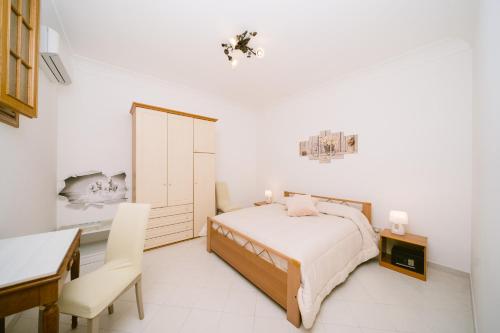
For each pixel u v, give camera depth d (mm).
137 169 2818
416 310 1714
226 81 3496
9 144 1545
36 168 2016
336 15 1916
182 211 3262
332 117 3445
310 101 3818
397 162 2689
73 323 1483
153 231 2959
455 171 2262
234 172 4668
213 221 2711
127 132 3158
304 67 2957
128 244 1617
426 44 2354
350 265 2148
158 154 3004
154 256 2725
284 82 3502
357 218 2588
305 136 3918
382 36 2221
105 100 2969
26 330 1479
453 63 2271
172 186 3146
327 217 2717
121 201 3100
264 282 1862
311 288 1514
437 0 1708
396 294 1927
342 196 3307
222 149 4441
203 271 2342
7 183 1514
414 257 2266
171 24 2064
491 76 1121
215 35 2242
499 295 890
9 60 1048
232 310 1715
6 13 1008
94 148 2891
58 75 2342
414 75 2541
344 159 3273
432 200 2416
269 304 1795
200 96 4004
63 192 2662
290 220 2572
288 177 4270
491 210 1047
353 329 1512
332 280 1843
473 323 1568
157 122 2998
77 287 1264
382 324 1562
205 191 3537
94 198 2889
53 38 1938
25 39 1231
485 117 1307
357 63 2826
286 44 2391
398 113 2678
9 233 1531
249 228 2258
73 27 2102
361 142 3059
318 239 1920
